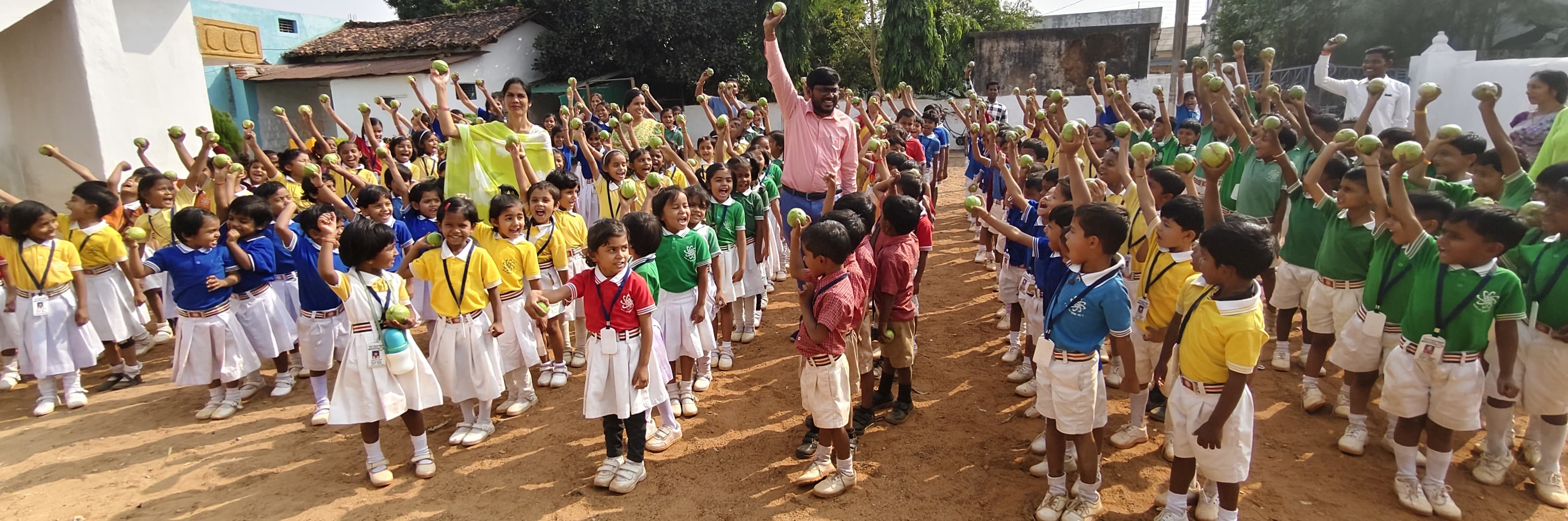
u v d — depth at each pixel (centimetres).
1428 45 1609
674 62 2261
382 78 1983
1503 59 1574
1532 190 444
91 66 884
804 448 436
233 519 384
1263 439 442
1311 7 1703
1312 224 490
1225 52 2003
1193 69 652
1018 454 435
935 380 549
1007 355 576
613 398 396
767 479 415
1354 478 399
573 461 438
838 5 2473
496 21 2214
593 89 2316
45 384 525
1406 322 370
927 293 789
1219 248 301
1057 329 350
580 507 390
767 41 586
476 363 452
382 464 418
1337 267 444
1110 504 380
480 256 453
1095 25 3500
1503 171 454
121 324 560
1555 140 505
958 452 439
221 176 587
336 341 503
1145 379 422
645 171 692
